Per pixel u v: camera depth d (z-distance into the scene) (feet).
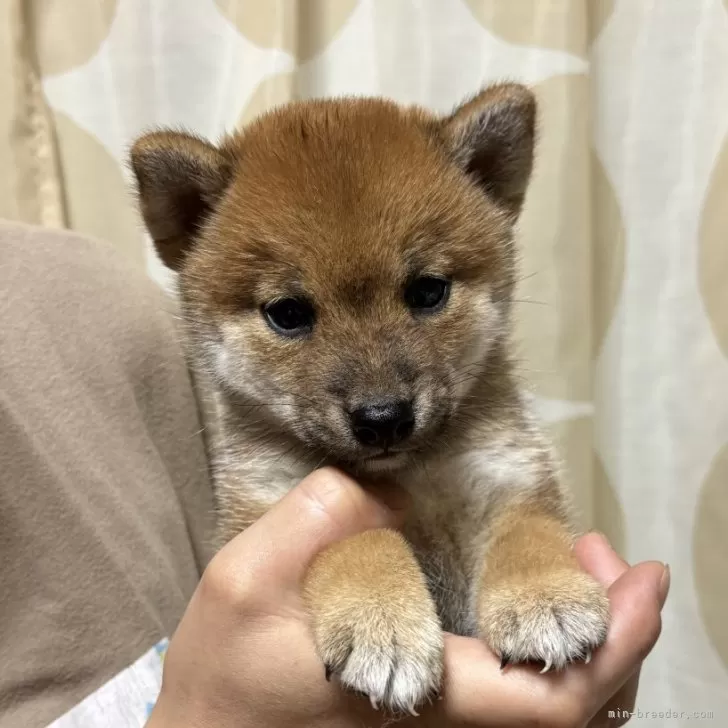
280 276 0.76
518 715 0.61
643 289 1.20
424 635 0.63
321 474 0.73
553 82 1.11
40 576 0.75
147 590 0.81
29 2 1.15
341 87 1.20
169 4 1.18
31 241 0.92
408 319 0.77
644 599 0.66
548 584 0.66
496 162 0.89
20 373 0.80
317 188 0.75
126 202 1.21
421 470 0.81
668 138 1.15
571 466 1.18
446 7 1.16
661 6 1.12
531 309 1.15
